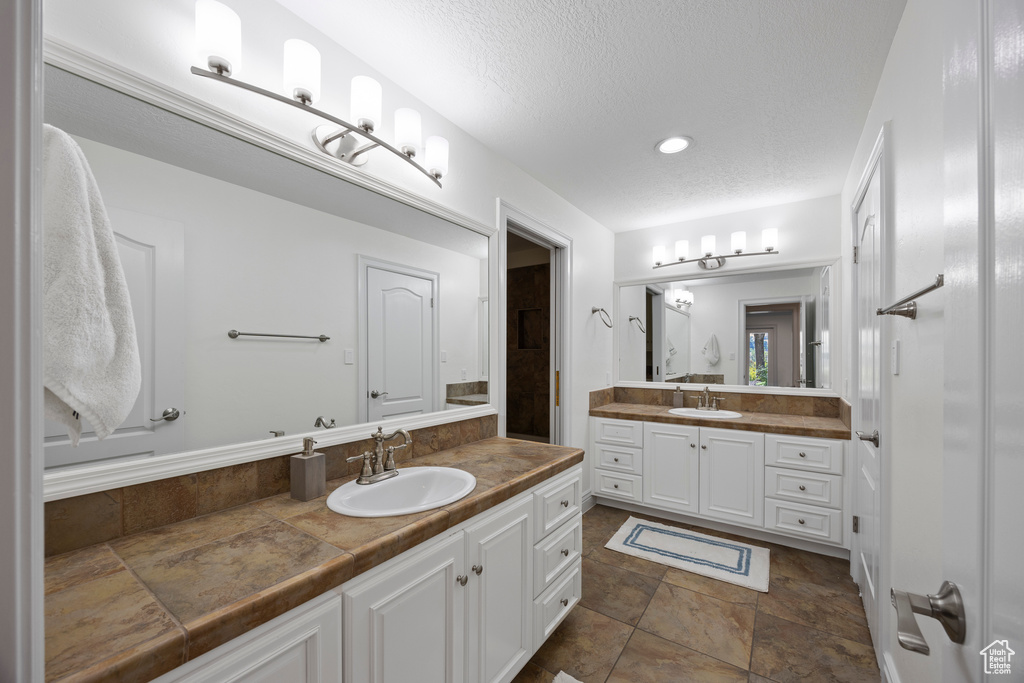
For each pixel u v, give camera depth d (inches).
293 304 56.3
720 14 55.9
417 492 62.8
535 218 105.8
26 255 12.3
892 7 54.2
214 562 37.3
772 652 70.2
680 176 105.4
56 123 38.0
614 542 109.7
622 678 64.8
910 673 50.0
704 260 130.9
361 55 63.9
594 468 135.1
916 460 48.9
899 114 57.0
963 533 18.8
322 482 53.7
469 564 51.8
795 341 125.3
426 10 55.5
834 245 117.3
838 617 79.4
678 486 121.4
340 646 37.7
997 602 15.7
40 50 12.6
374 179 65.1
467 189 85.0
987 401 16.8
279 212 54.8
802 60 64.3
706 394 133.8
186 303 46.4
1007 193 15.4
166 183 44.9
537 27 58.5
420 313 74.3
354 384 63.8
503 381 94.1
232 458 49.8
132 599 31.9
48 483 37.9
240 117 49.6
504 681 57.5
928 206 45.7
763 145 90.0
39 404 12.6
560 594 70.9
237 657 30.9
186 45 46.0
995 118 16.2
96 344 36.8
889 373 60.6
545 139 88.0
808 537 103.9
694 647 71.5
